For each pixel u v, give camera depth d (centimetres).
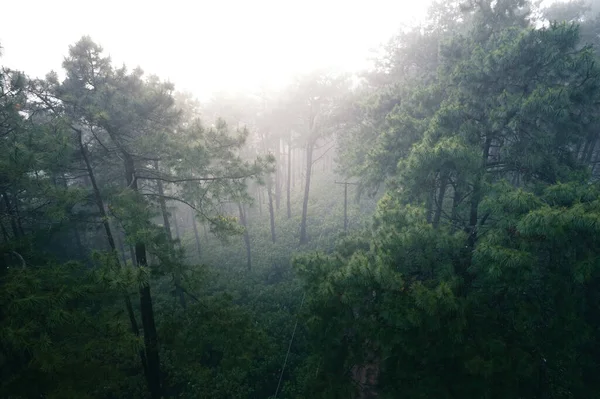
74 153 1085
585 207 657
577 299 713
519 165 974
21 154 699
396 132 1265
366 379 1046
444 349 678
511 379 636
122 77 1302
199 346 970
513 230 760
